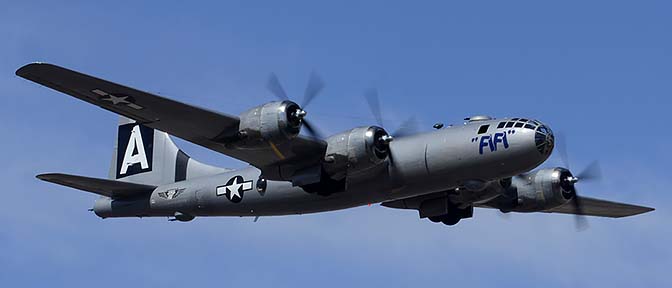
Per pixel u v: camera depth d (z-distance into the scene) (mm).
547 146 76500
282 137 75500
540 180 91125
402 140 81250
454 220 91250
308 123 79312
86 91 71875
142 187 91562
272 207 85938
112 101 73562
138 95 72312
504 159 77062
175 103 73312
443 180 80125
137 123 77438
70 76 69375
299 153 80188
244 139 76250
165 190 91625
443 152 78812
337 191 82062
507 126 77375
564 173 91125
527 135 76250
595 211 101062
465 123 80438
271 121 75188
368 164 79062
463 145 78250
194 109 74000
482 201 88562
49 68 68062
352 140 78812
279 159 81062
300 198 83875
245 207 87250
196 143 79688
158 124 77062
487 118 80438
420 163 79562
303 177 81125
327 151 79750
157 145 98750
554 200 90812
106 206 94875
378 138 79562
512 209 92688
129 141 101438
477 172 78625
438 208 89688
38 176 86625
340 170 80062
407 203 91562
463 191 87562
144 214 93562
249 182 86250
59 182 89312
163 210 92062
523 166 77438
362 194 82438
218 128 76750
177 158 96625
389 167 80750
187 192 90188
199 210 90312
